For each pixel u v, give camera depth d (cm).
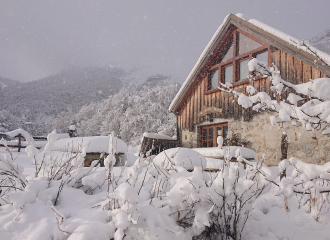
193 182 189
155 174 277
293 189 220
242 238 220
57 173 294
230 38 898
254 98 305
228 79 884
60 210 224
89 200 254
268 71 280
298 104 602
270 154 698
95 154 595
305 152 620
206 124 938
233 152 508
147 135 960
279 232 224
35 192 236
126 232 186
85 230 177
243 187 203
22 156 847
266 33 700
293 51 636
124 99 3356
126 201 179
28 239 179
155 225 184
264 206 272
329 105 231
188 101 1041
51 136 292
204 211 192
